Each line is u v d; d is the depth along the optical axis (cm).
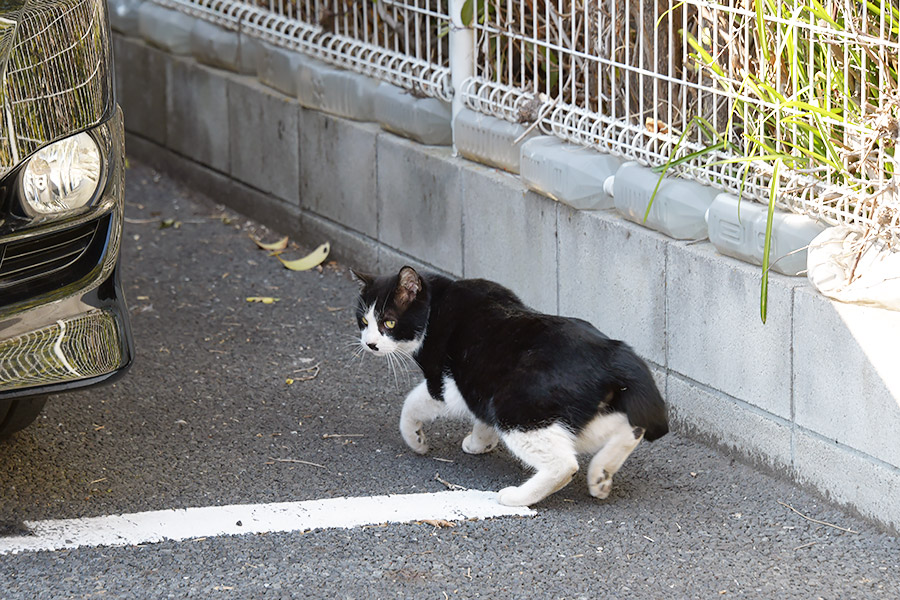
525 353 507
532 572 459
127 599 439
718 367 556
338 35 824
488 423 526
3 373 446
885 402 475
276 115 889
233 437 590
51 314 458
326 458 569
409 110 752
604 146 625
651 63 603
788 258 514
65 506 514
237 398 638
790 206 523
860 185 501
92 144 468
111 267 481
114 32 1097
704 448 573
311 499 525
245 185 953
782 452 532
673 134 587
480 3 704
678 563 466
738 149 548
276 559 469
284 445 582
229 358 693
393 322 554
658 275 580
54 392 459
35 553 471
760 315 522
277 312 767
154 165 1081
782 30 522
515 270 687
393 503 520
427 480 546
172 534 489
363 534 490
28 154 446
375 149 789
